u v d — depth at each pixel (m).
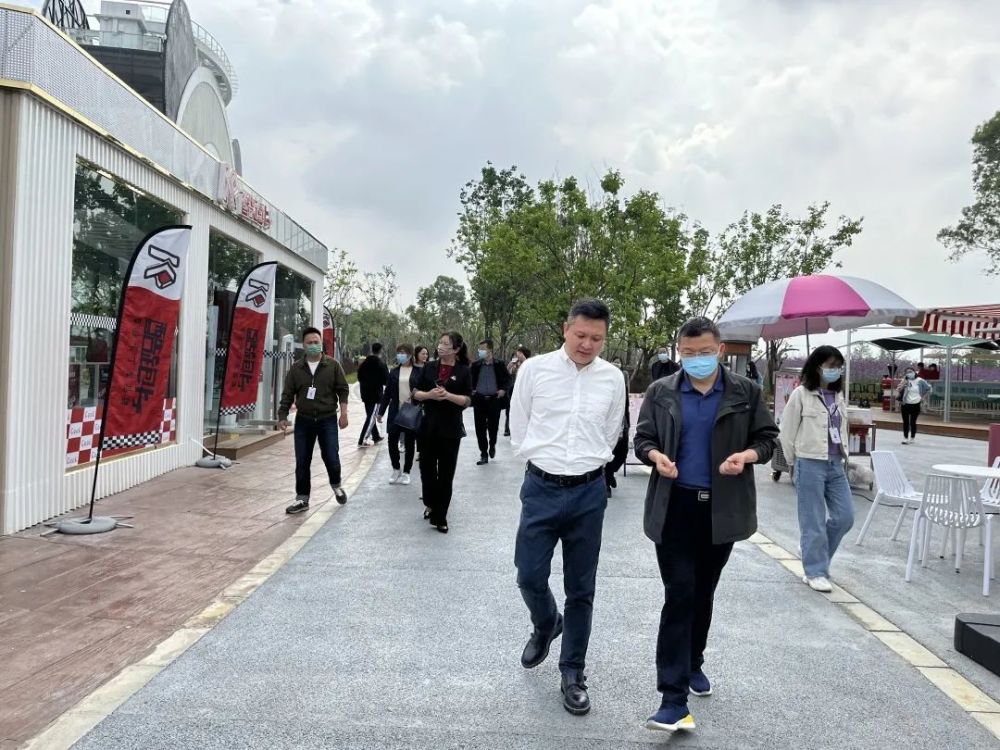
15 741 3.03
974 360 27.38
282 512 7.68
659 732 3.26
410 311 51.03
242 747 3.03
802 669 4.02
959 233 32.25
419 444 7.12
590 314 3.57
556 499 3.54
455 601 4.95
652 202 22.64
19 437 6.42
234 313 10.92
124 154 8.20
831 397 5.60
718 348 3.38
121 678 3.64
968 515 5.57
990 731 3.36
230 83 41.12
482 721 3.32
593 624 4.61
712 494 3.29
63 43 6.80
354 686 3.64
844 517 5.57
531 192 33.03
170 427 10.01
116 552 5.95
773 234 26.94
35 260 6.58
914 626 4.77
